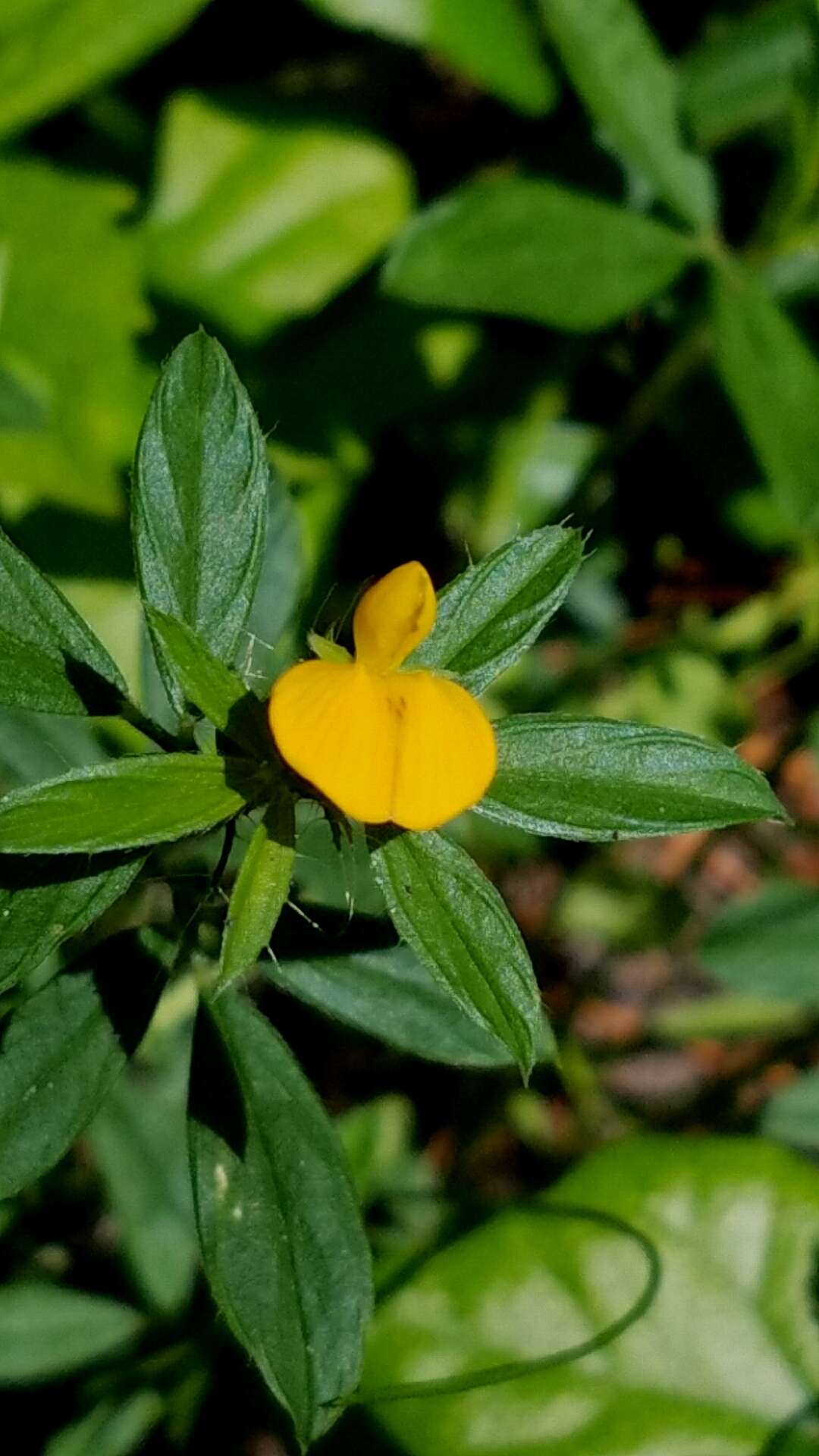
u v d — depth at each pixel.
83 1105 0.10
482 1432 0.14
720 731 0.20
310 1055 0.18
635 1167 0.15
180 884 0.10
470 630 0.09
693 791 0.09
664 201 0.15
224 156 0.19
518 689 0.19
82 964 0.10
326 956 0.10
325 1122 0.10
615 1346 0.15
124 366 0.17
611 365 0.20
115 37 0.17
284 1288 0.10
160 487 0.10
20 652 0.10
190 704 0.10
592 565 0.21
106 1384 0.14
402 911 0.09
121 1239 0.14
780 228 0.16
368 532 0.20
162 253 0.18
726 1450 0.14
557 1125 0.19
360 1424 0.14
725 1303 0.15
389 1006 0.10
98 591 0.16
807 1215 0.15
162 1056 0.14
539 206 0.15
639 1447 0.14
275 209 0.19
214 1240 0.10
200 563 0.10
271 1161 0.10
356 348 0.18
